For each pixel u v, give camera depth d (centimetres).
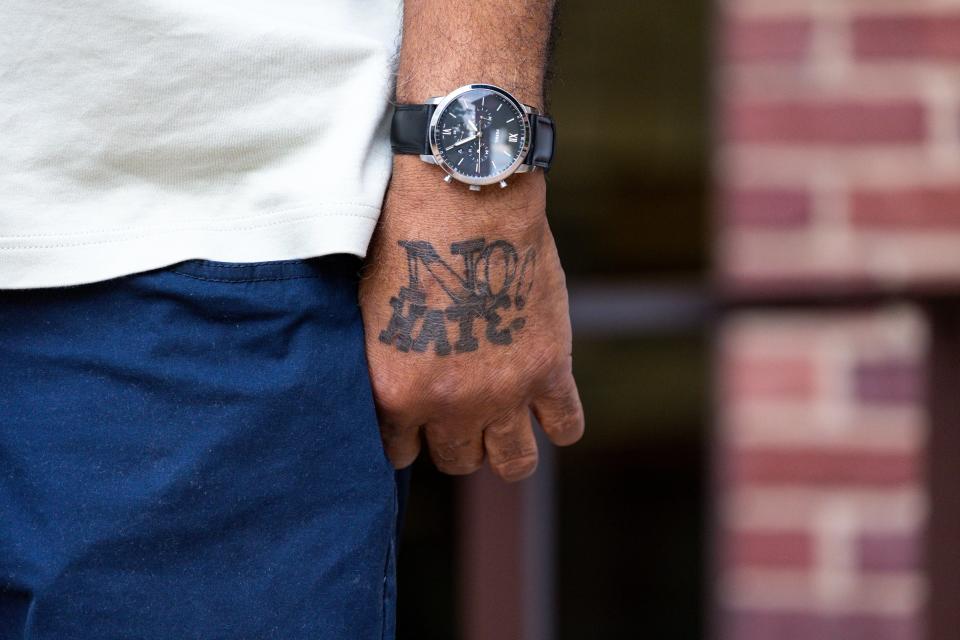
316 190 161
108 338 158
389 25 175
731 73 348
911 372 341
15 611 163
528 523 355
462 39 167
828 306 344
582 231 447
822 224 345
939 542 338
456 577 392
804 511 344
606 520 454
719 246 350
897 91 342
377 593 170
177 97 160
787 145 346
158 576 158
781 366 346
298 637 163
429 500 396
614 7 441
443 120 163
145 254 158
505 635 355
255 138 162
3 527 158
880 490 341
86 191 159
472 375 169
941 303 340
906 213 342
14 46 158
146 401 158
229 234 161
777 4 345
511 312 169
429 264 166
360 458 167
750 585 345
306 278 163
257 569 162
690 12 439
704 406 462
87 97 158
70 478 157
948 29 339
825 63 344
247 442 159
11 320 159
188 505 158
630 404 463
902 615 339
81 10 157
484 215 166
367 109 165
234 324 161
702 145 443
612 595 445
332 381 164
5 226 156
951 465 338
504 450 182
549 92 175
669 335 462
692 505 457
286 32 162
